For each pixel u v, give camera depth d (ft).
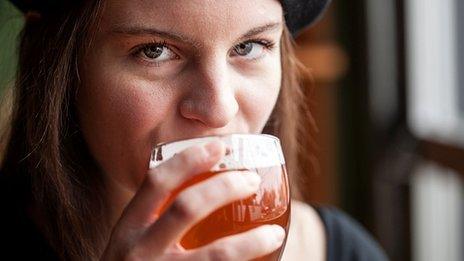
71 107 2.12
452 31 4.17
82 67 2.01
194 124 1.92
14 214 2.27
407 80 4.64
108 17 1.89
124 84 1.92
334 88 5.31
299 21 2.23
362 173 5.14
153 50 1.90
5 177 2.32
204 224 1.65
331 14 5.18
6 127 2.35
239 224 1.67
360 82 5.08
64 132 2.13
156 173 1.60
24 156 2.28
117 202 2.24
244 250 1.59
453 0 4.14
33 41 2.17
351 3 5.14
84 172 2.19
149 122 1.92
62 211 2.17
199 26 1.85
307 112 2.76
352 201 5.40
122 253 1.58
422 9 4.45
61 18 2.03
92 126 2.03
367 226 5.11
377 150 4.90
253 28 1.91
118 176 2.03
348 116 5.34
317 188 5.51
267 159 1.74
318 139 5.35
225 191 1.56
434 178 4.37
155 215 1.61
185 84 1.91
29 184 2.28
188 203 1.53
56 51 2.06
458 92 4.12
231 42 1.89
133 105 1.92
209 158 1.61
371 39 4.87
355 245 2.63
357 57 5.14
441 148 4.09
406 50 4.62
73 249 2.18
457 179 3.87
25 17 2.19
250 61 1.98
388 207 4.85
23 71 2.23
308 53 5.08
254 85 1.99
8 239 2.23
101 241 2.25
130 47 1.90
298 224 2.60
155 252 1.55
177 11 1.84
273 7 1.97
